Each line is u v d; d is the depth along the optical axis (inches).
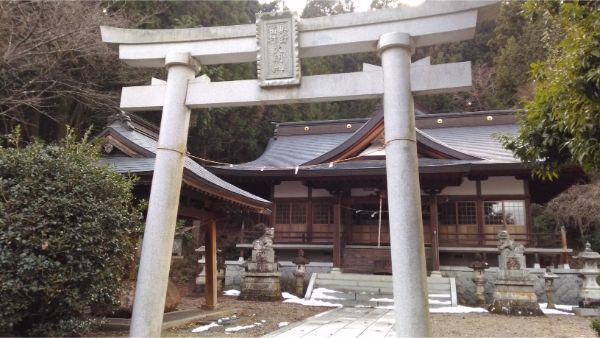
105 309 246.4
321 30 218.5
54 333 208.8
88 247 208.5
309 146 877.8
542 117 209.8
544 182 663.1
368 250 657.6
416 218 183.2
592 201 785.6
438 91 201.0
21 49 466.9
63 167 215.0
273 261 555.5
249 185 772.0
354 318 400.5
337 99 214.7
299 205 726.5
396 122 193.6
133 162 322.0
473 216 654.5
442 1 201.6
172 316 350.6
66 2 474.3
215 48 231.1
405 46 202.1
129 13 639.8
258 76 219.9
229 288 629.0
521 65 1136.8
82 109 632.4
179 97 225.8
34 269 189.3
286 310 451.5
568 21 175.2
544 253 601.9
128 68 602.2
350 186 658.8
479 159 625.9
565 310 493.7
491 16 205.5
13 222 192.9
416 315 173.2
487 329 350.9
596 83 153.9
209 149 956.0
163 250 205.6
